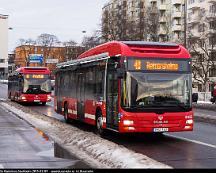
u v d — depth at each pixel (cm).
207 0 8650
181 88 1495
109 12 8881
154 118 1453
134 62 1466
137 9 10719
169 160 1153
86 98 1864
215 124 2230
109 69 1586
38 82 3947
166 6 10719
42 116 2509
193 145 1444
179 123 1476
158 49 1502
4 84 11669
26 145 1380
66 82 2242
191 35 6731
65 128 1866
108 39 8044
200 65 6406
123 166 1006
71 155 1212
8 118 2398
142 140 1567
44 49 12888
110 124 1557
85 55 1977
